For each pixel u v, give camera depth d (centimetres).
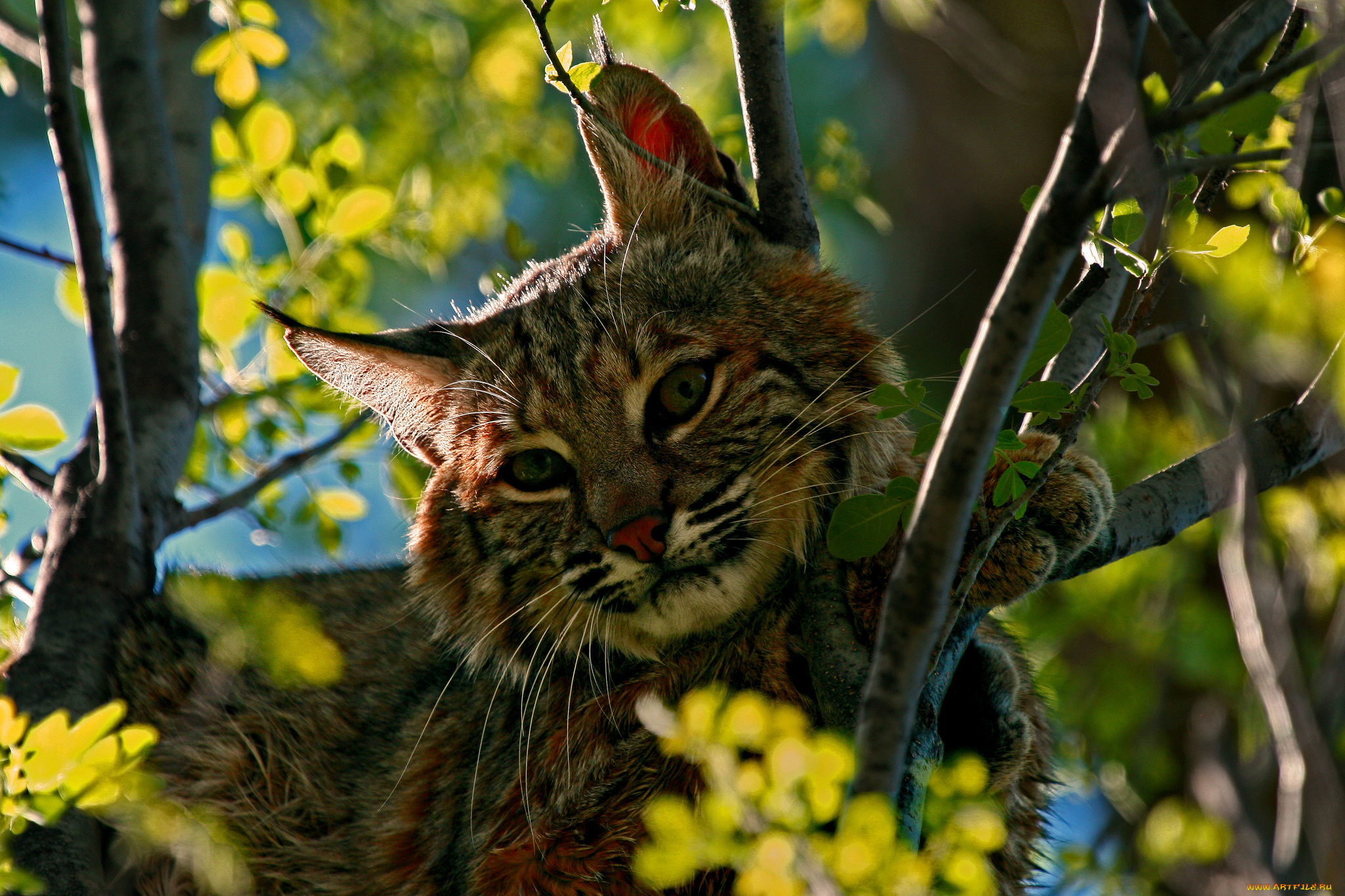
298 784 975
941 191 1992
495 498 851
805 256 810
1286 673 582
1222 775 941
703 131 853
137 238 938
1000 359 432
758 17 796
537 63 1467
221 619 816
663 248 850
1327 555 1002
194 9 1178
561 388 823
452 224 1488
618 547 787
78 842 749
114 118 966
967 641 664
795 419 785
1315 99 621
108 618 801
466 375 873
